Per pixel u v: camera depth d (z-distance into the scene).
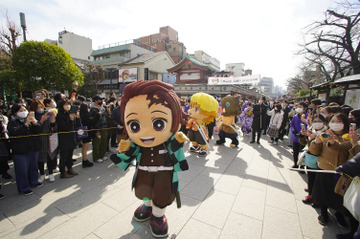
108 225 2.46
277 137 6.73
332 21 12.43
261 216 2.70
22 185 3.10
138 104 2.08
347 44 12.34
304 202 3.08
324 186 2.53
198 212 2.76
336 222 2.62
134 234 2.32
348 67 12.63
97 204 2.90
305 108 4.38
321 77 19.52
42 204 2.87
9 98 12.25
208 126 6.31
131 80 22.78
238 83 11.32
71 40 31.56
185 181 3.73
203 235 2.32
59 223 2.46
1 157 3.34
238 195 3.25
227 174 4.10
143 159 2.30
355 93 7.04
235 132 6.22
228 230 2.41
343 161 2.45
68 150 3.75
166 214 2.70
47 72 10.83
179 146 2.28
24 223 2.44
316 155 2.73
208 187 3.51
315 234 2.39
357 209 1.94
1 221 2.47
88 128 4.39
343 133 2.54
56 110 3.59
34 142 3.19
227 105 6.02
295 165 4.51
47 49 10.89
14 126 2.97
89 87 23.39
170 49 35.25
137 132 2.11
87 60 33.25
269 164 4.75
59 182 3.61
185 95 19.80
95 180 3.72
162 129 2.10
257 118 6.69
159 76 25.30
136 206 2.88
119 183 3.61
